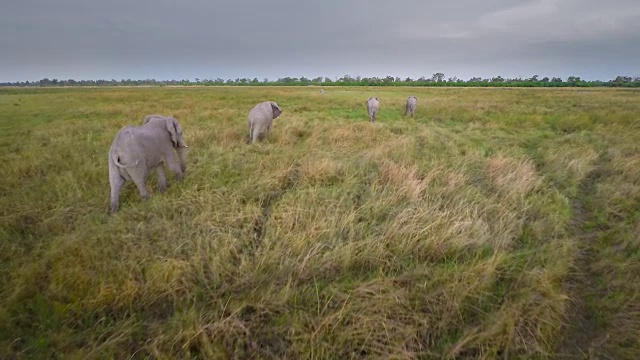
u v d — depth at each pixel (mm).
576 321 3090
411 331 2775
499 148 8562
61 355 2590
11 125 11641
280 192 5531
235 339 2771
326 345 2654
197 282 3441
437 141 8922
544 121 12703
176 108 16281
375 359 2592
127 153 4711
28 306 3049
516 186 5637
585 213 5242
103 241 3869
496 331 2758
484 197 5246
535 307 3025
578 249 4133
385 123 12383
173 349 2672
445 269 3543
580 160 7137
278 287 3312
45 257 3596
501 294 3314
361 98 23906
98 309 3059
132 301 3152
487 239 4121
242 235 4102
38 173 6301
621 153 7836
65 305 3041
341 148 7879
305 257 3611
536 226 4469
